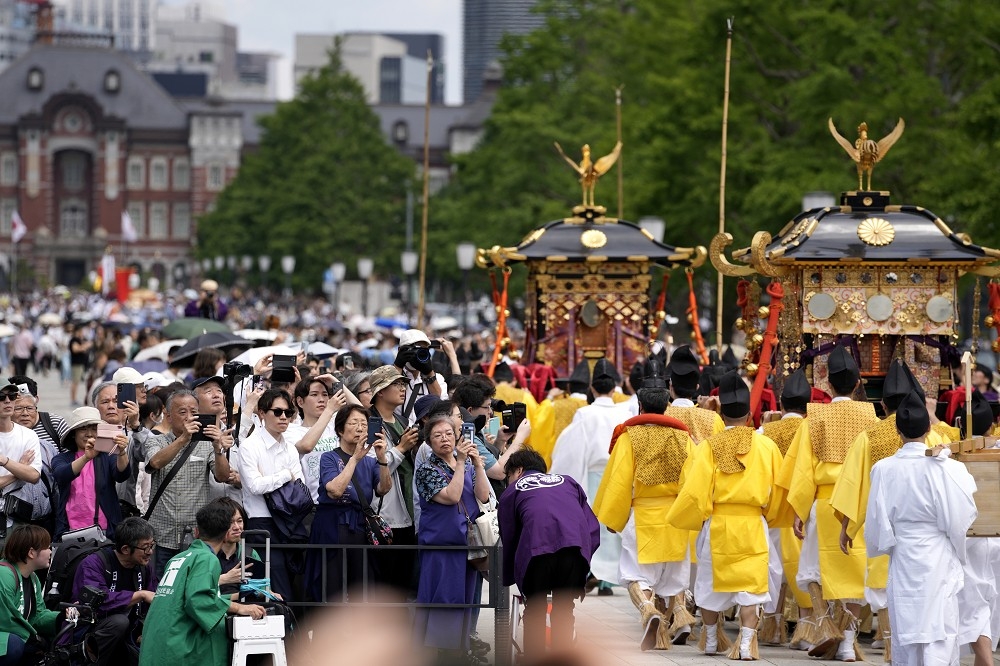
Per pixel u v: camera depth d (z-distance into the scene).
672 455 33.03
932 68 91.44
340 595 29.95
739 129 95.38
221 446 30.48
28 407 33.56
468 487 29.84
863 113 84.88
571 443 39.34
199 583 26.48
